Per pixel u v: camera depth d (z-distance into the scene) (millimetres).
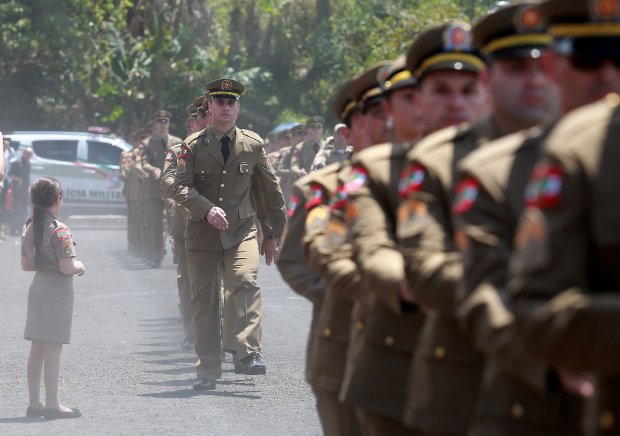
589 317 6262
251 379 23609
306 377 12609
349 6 118812
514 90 8375
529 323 6477
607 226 6395
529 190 6676
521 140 7676
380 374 9938
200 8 110250
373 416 10008
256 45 118000
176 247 27969
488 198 7566
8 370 24844
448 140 8789
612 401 6660
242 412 20406
